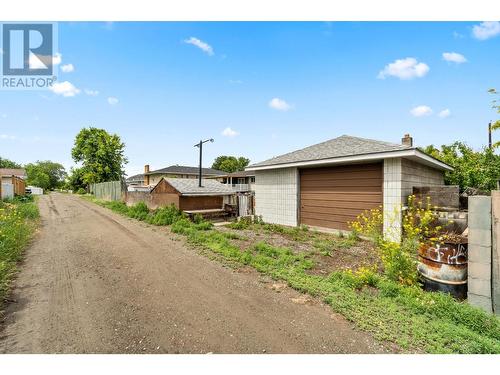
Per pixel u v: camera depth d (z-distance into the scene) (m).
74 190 49.69
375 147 7.95
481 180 10.80
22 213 10.95
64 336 2.77
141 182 41.69
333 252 6.35
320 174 9.65
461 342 2.65
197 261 5.45
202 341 2.71
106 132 40.28
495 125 7.62
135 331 2.87
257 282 4.31
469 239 3.52
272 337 2.78
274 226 10.12
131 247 6.64
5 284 4.10
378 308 3.33
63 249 6.41
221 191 13.45
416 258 4.47
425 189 6.71
